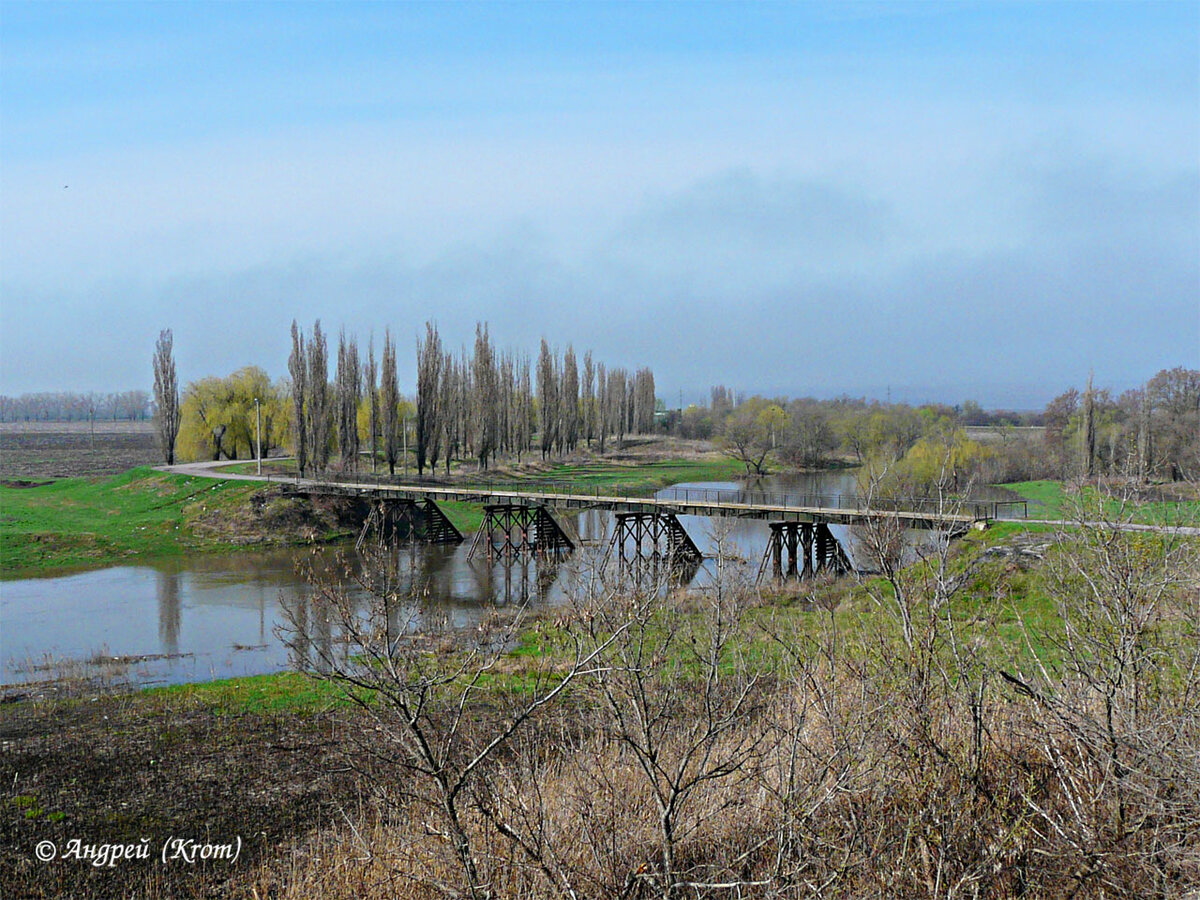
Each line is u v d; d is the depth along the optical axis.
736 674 8.09
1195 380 42.94
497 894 6.39
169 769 16.41
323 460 61.91
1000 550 15.98
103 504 54.75
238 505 50.97
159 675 24.03
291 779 15.80
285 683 21.77
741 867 6.93
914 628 7.47
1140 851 6.18
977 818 6.51
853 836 6.39
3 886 12.37
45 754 17.25
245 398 76.12
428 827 6.85
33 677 23.69
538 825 6.69
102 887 12.33
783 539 34.34
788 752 7.44
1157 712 6.74
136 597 35.28
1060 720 6.70
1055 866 6.54
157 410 70.19
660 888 6.51
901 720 6.81
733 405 132.50
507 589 35.84
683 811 7.54
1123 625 6.75
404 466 71.50
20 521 48.88
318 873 11.09
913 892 6.23
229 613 32.38
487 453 71.50
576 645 7.28
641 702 6.74
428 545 49.25
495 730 9.67
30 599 34.94
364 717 9.39
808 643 8.61
